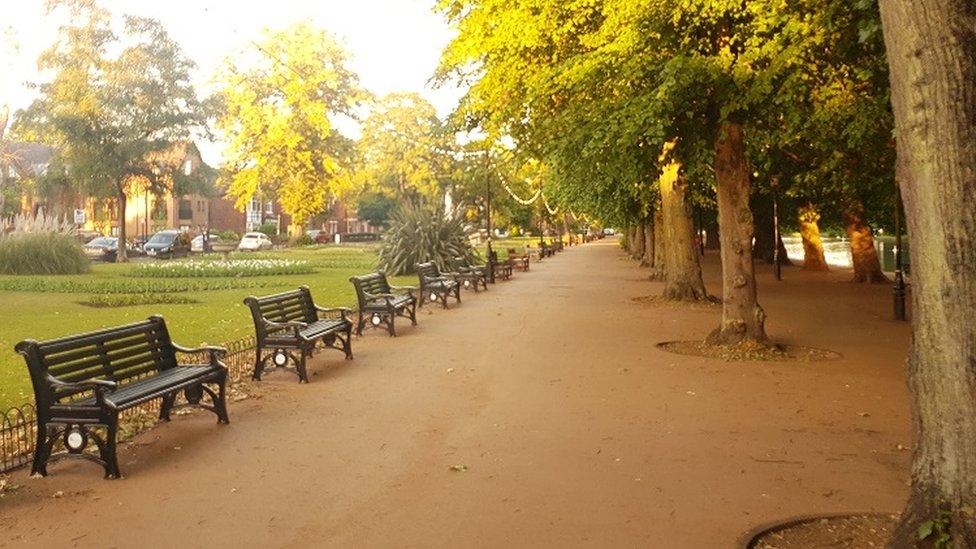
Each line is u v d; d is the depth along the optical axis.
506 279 31.30
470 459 6.80
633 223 33.16
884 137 15.47
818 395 9.47
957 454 4.05
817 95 13.66
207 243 60.66
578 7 14.28
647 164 13.55
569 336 14.70
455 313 18.80
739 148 13.32
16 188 71.88
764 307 20.44
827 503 5.70
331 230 124.31
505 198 70.38
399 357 12.27
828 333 15.33
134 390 7.05
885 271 37.91
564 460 6.77
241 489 6.04
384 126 77.44
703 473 6.41
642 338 14.41
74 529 5.25
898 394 9.54
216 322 16.89
